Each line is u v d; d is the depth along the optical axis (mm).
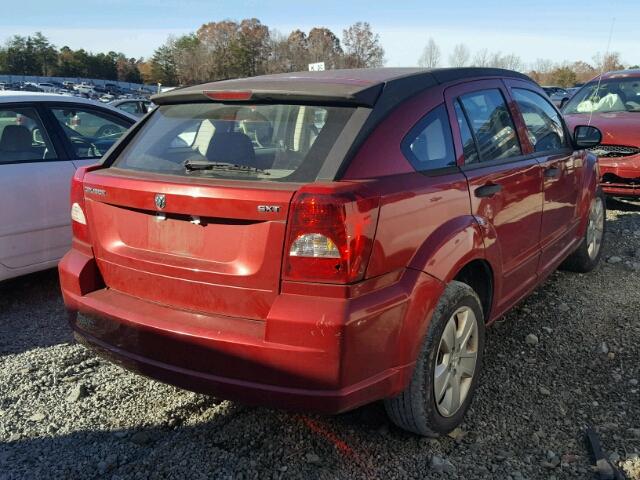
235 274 2518
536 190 3848
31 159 4801
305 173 2531
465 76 3471
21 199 4645
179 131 3064
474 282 3393
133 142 3213
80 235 3113
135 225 2830
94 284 3049
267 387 2457
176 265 2670
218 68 91062
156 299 2795
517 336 4086
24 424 3098
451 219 2910
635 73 8508
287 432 3020
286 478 2684
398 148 2738
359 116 2689
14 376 3590
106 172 3043
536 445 2926
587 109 8430
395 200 2545
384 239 2488
